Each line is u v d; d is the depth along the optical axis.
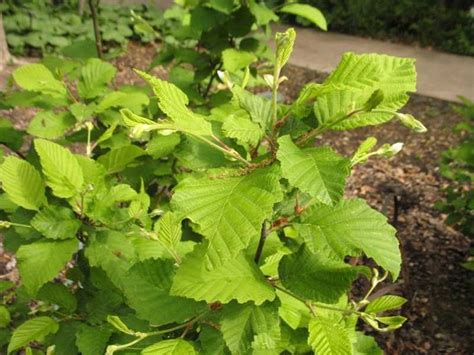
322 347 0.28
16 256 0.38
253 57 0.63
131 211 0.41
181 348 0.30
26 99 0.58
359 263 0.94
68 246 0.39
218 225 0.25
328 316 0.37
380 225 0.28
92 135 0.58
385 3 2.76
